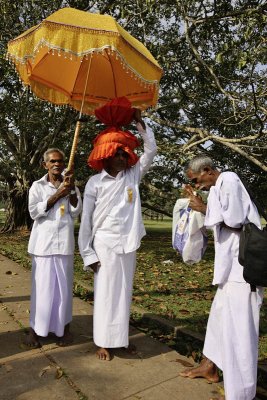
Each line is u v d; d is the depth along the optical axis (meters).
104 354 3.45
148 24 8.78
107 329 3.38
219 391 2.99
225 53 6.65
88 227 3.47
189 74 9.59
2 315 4.66
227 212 2.73
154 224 24.66
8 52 3.58
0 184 17.08
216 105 10.77
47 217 3.66
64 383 3.04
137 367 3.33
